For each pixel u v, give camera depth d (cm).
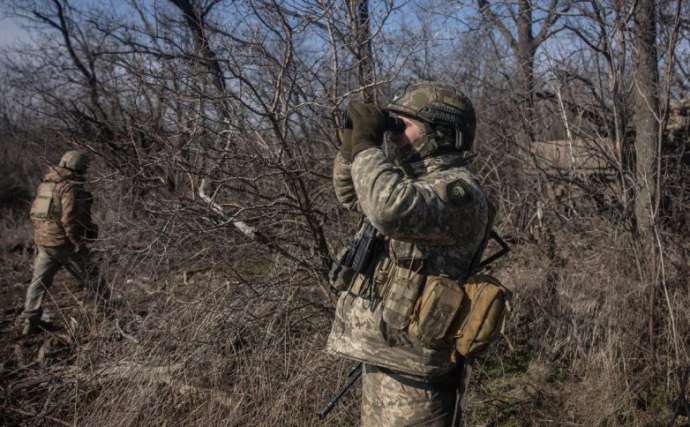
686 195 471
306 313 394
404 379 210
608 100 487
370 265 216
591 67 514
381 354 209
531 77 528
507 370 406
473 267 215
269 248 386
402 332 205
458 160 213
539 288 448
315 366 352
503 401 366
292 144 374
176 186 386
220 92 353
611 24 456
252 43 343
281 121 360
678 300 392
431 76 529
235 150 355
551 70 490
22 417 355
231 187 354
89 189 502
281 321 381
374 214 187
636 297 392
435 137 209
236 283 382
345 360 355
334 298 390
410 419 209
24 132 572
